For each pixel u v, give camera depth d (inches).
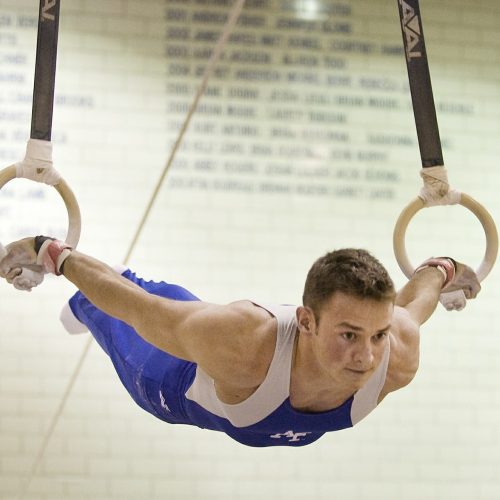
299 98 281.7
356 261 103.0
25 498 254.8
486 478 275.4
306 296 106.3
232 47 279.1
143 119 272.8
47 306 262.7
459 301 137.1
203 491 262.8
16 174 125.1
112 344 150.9
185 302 115.6
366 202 282.2
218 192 275.0
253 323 112.6
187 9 277.4
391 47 288.4
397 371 118.5
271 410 116.6
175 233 271.6
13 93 266.8
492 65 295.3
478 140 291.3
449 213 285.9
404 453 273.3
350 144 283.3
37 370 259.9
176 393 137.4
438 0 294.7
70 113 269.0
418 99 128.9
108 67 272.4
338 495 268.7
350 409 118.8
